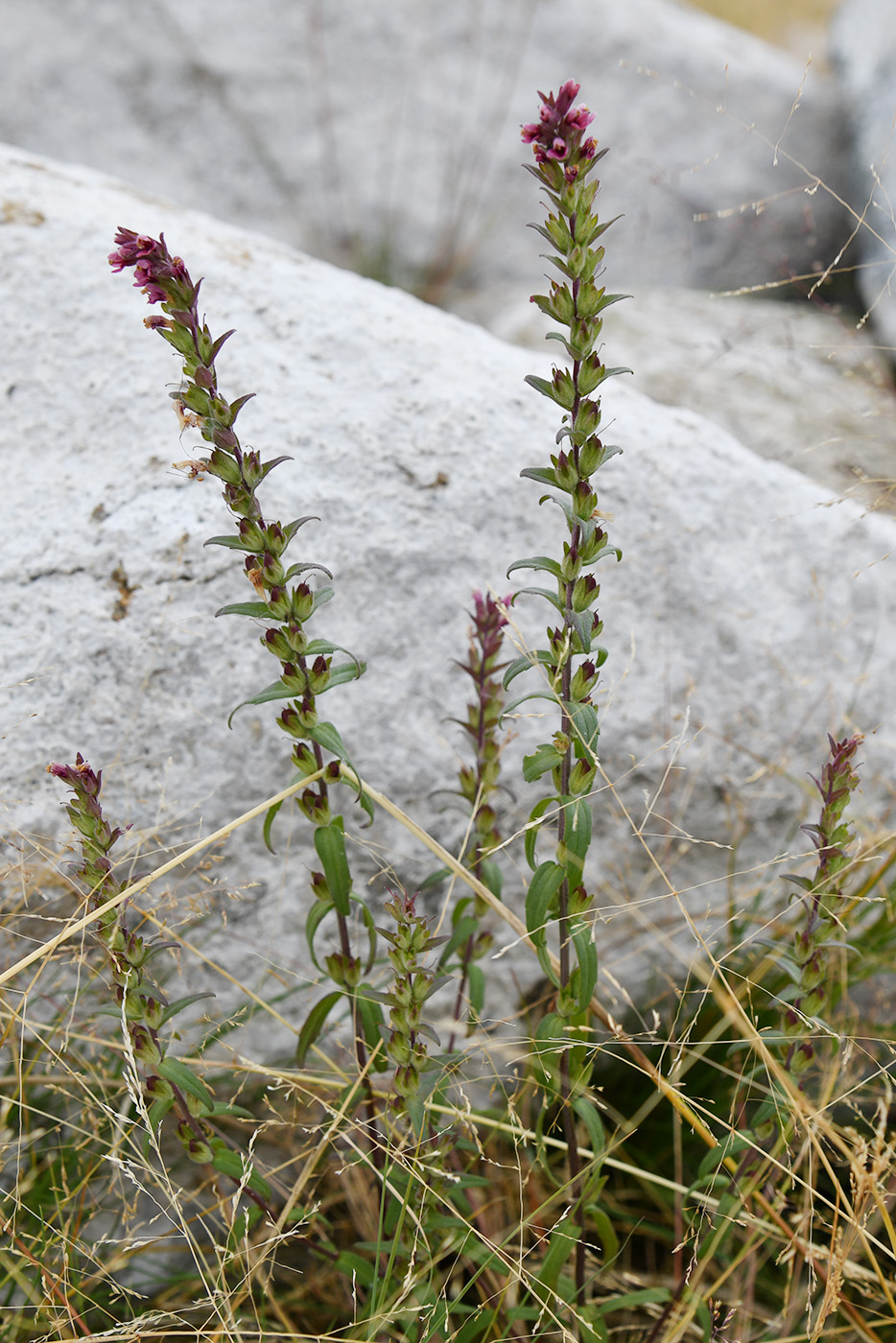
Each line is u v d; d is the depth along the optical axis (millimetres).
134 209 2316
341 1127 1806
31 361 2055
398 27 4383
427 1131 1631
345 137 4461
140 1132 1896
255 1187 1580
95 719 1882
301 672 1506
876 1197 1575
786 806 2281
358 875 2025
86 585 1915
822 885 1500
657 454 2270
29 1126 1873
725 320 3736
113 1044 1662
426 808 2053
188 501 1974
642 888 2195
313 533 2004
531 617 2123
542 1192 1969
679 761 2178
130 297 2121
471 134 4535
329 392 2127
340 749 1495
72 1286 1681
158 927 1878
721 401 3270
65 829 1857
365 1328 1673
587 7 4457
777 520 2344
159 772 1902
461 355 2271
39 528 1947
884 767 2363
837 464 3062
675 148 4457
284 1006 1987
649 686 2168
